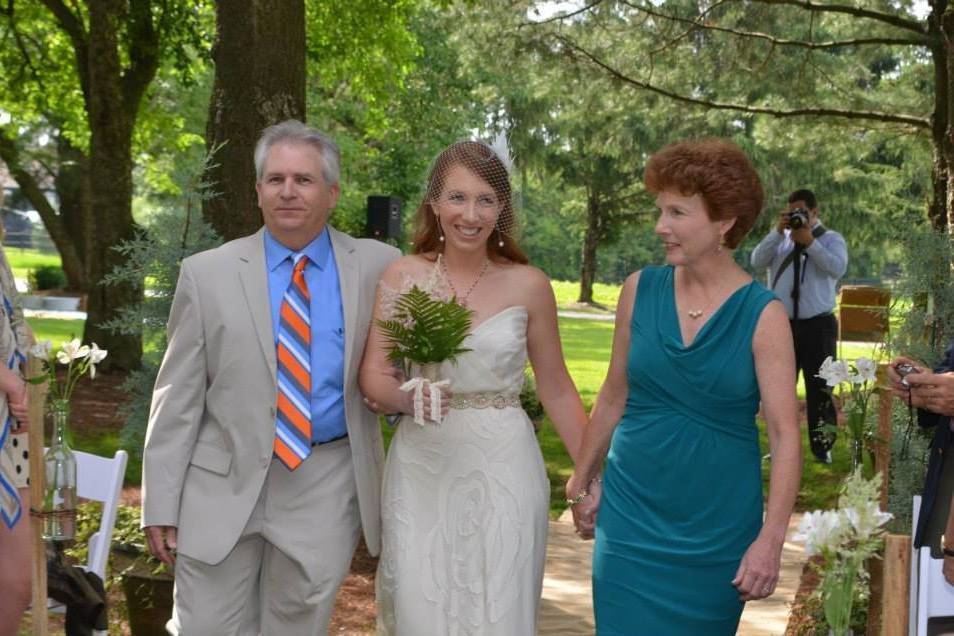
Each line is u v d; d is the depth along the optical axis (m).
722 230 3.23
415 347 3.36
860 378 4.05
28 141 27.20
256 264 3.55
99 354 3.71
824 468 9.27
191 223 5.42
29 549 3.54
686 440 3.27
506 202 3.68
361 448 3.58
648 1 11.76
